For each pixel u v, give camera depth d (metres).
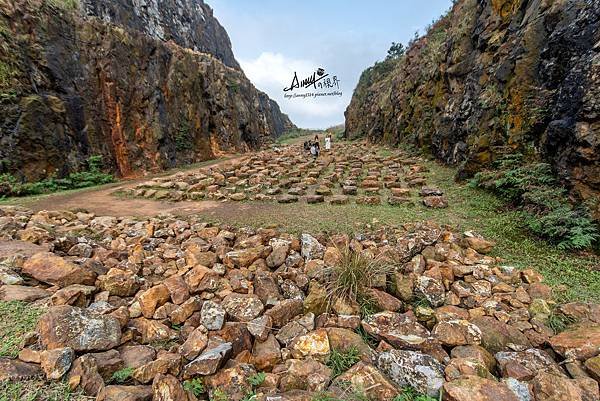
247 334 3.04
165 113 16.31
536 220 5.28
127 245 5.31
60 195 9.38
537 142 6.61
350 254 4.18
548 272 4.28
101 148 12.65
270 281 3.97
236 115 25.83
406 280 4.01
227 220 6.70
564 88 5.81
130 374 2.43
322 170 12.30
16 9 10.72
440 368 2.61
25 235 4.71
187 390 2.33
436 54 14.80
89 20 13.50
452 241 5.12
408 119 16.67
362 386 2.42
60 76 11.59
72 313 2.70
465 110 10.36
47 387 2.14
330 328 3.16
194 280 3.90
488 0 10.82
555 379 2.39
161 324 3.14
